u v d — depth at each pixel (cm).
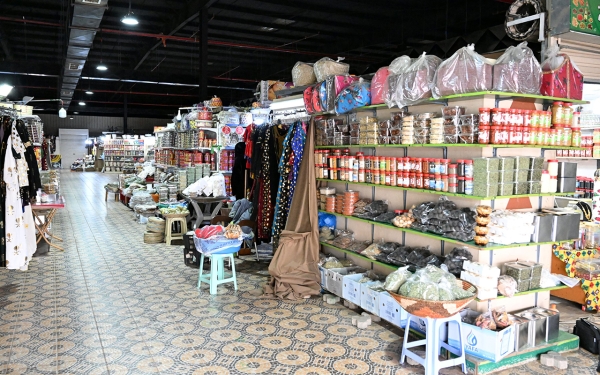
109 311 462
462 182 371
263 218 632
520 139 366
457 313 323
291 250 513
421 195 439
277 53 1755
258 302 490
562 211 400
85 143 3534
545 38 478
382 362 353
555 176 394
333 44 1548
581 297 477
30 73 1727
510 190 366
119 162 3023
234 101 2661
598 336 369
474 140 364
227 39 1541
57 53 1798
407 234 452
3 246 510
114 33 1425
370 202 492
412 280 326
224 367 344
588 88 584
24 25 1405
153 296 510
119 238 850
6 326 421
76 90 2489
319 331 413
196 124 946
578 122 417
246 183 719
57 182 1045
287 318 444
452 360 327
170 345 382
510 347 344
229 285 551
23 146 529
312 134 529
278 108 638
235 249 522
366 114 504
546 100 387
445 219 388
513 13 507
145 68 2050
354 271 500
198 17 1280
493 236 368
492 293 352
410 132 415
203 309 468
